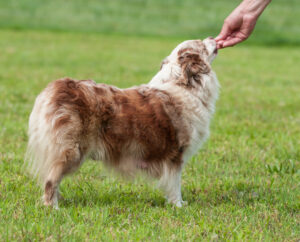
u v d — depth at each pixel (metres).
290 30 28.38
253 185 5.88
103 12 29.58
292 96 12.40
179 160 5.19
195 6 31.55
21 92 11.12
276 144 7.74
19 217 4.35
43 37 22.94
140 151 5.03
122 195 5.40
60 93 4.70
